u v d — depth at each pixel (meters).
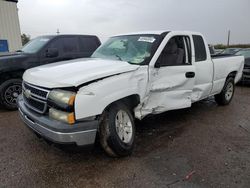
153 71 3.76
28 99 3.38
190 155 3.49
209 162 3.30
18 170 3.06
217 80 5.58
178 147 3.76
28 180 2.85
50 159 3.35
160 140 4.02
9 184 2.77
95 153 3.50
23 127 4.56
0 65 5.62
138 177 2.92
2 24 13.15
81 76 2.98
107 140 3.16
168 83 4.02
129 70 3.40
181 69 4.20
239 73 6.56
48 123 2.85
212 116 5.41
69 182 2.82
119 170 3.07
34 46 6.67
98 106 2.93
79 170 3.07
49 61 6.47
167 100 4.11
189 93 4.46
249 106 6.42
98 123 2.96
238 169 3.12
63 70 3.35
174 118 5.20
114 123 3.17
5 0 13.17
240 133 4.41
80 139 2.84
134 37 4.43
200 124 4.85
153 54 3.83
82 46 7.34
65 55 6.84
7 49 13.52
